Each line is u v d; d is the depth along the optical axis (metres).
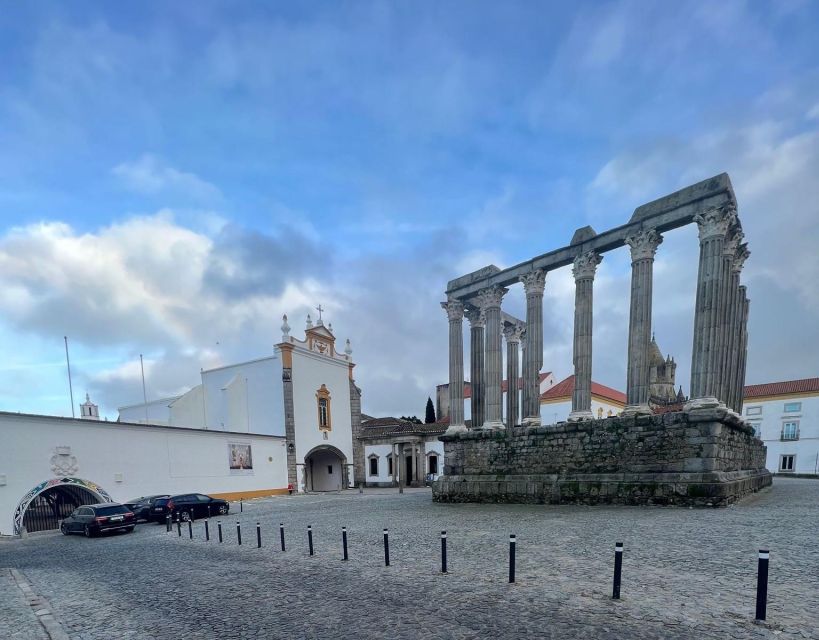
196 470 32.56
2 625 7.64
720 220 17.97
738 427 19.62
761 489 22.75
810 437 45.41
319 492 44.88
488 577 8.45
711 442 16.61
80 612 8.20
